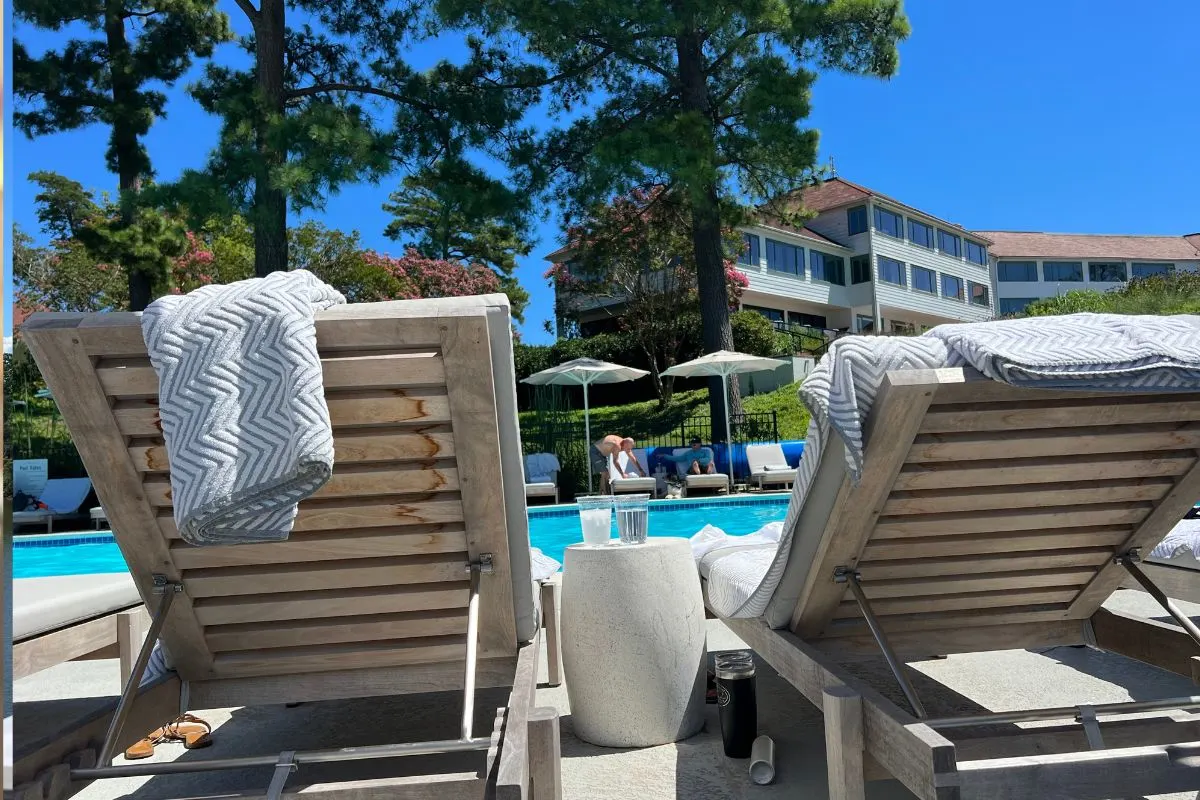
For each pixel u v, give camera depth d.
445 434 1.83
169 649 2.21
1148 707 1.91
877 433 1.83
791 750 2.65
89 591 2.49
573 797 2.34
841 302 34.34
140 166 16.28
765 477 15.34
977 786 1.62
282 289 1.64
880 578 2.36
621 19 14.85
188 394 1.58
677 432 21.41
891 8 15.39
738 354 15.98
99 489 1.84
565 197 16.61
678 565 2.86
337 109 14.22
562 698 3.36
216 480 1.53
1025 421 1.92
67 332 1.62
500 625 2.26
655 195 17.58
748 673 2.63
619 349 24.70
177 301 1.64
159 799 2.48
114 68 15.98
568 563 2.88
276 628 2.20
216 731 3.13
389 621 2.22
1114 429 2.00
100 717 2.00
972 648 2.63
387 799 1.74
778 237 31.66
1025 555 2.35
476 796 1.73
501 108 15.88
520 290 38.47
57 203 26.08
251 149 13.72
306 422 1.56
